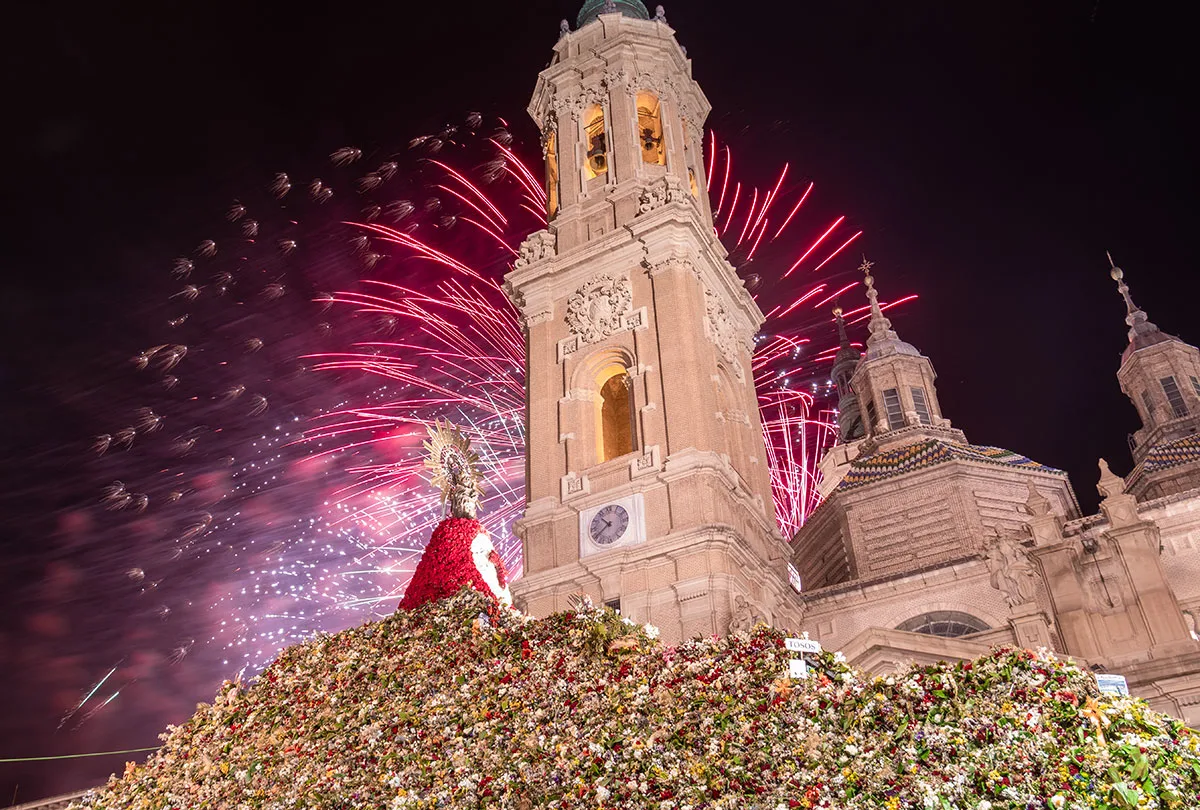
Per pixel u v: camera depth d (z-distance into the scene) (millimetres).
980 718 11750
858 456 54406
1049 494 45750
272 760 17406
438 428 27266
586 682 15898
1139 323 55156
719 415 33844
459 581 23250
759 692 13734
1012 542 33812
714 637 16094
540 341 37250
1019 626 30516
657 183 37781
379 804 14719
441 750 15562
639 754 13367
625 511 31422
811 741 12297
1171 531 35594
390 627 21078
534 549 32688
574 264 37688
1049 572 32562
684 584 28781
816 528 49281
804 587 50688
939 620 36312
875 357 55969
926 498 45125
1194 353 52594
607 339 35594
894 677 13078
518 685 16641
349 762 16266
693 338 34094
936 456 46094
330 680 19609
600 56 42938
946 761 11328
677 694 14562
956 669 12734
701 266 37312
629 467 32250
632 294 36062
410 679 18422
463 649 18844
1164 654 29344
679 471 30938
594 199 39688
